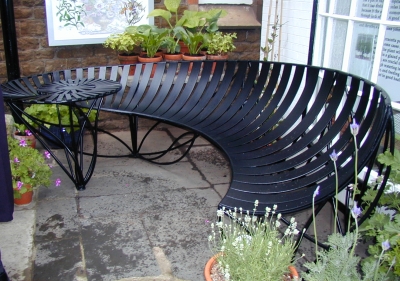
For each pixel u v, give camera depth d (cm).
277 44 400
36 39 400
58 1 390
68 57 414
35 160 297
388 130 208
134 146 382
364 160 193
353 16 296
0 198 180
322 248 237
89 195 317
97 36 410
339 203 291
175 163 378
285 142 265
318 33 329
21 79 338
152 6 422
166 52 402
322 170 221
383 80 276
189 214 295
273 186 223
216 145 278
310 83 282
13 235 260
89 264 242
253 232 206
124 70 362
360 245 256
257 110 308
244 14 447
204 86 348
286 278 186
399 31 264
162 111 336
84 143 414
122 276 232
